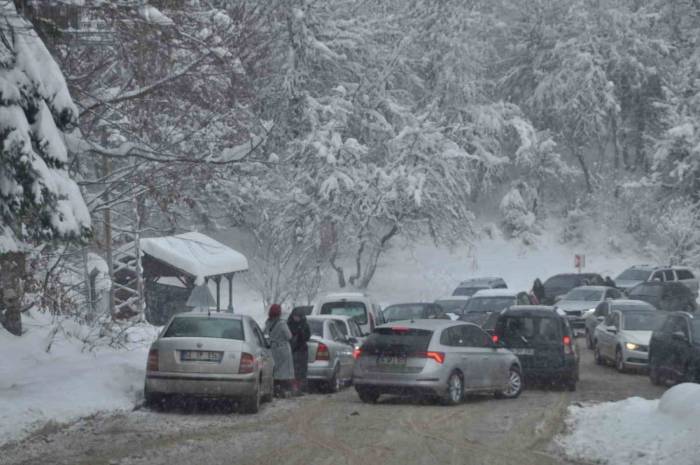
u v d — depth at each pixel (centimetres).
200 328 2231
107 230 3350
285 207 6247
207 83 2516
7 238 1994
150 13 2227
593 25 8681
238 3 2764
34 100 1823
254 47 2647
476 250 8106
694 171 7894
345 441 1816
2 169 1769
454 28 7950
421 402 2517
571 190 8975
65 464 1539
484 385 2552
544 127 9006
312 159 6462
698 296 6756
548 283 6506
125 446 1714
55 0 2056
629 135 9306
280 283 5253
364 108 7188
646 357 3381
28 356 2633
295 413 2239
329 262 6700
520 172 9006
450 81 7900
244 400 2178
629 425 1884
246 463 1564
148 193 2612
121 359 2803
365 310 3650
